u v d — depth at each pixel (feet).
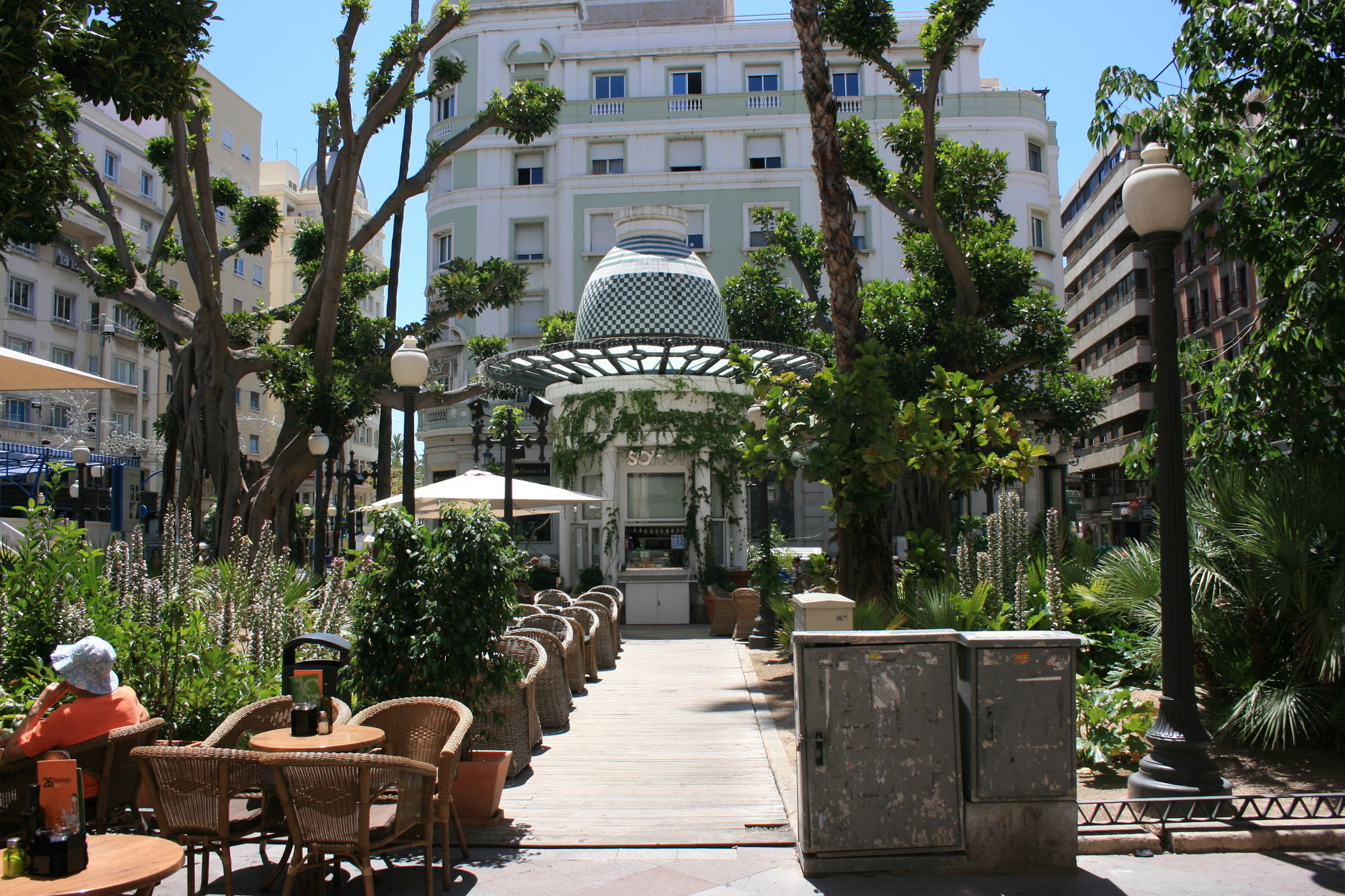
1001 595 33.45
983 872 17.56
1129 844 18.72
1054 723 17.80
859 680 17.79
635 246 73.36
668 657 49.14
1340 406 33.12
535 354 60.03
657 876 17.78
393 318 73.05
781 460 38.01
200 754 15.49
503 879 17.78
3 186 21.04
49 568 24.59
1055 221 129.80
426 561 22.09
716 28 131.95
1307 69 31.01
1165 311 21.89
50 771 11.64
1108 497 198.18
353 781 15.38
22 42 20.38
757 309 90.17
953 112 123.85
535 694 29.73
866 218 124.16
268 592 31.14
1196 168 34.32
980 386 36.83
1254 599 26.73
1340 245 33.27
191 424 60.08
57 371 25.94
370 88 63.41
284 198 236.84
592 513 69.56
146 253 154.92
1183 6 35.09
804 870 17.56
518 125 62.80
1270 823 19.29
